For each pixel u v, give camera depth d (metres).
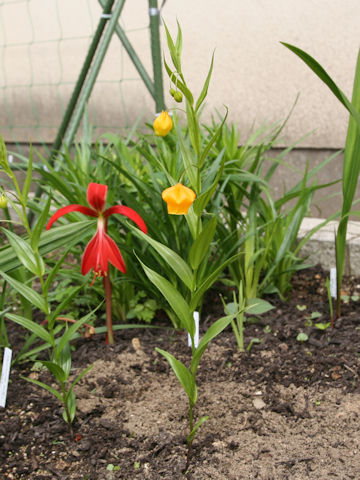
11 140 2.40
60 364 1.02
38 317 1.31
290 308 1.30
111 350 1.19
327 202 1.81
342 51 1.65
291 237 1.31
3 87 2.26
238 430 1.01
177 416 1.04
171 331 1.25
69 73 2.17
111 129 2.12
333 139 1.73
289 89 1.76
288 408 1.04
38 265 0.95
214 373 1.12
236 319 1.25
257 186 1.28
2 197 0.91
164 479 0.95
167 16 1.91
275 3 1.72
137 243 1.25
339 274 1.23
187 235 1.22
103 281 1.18
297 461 0.96
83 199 1.23
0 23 2.29
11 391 1.11
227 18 1.81
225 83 1.86
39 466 0.98
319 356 1.14
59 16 2.13
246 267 1.27
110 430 1.02
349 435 0.99
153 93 1.52
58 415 1.05
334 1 1.64
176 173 1.20
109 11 1.46
